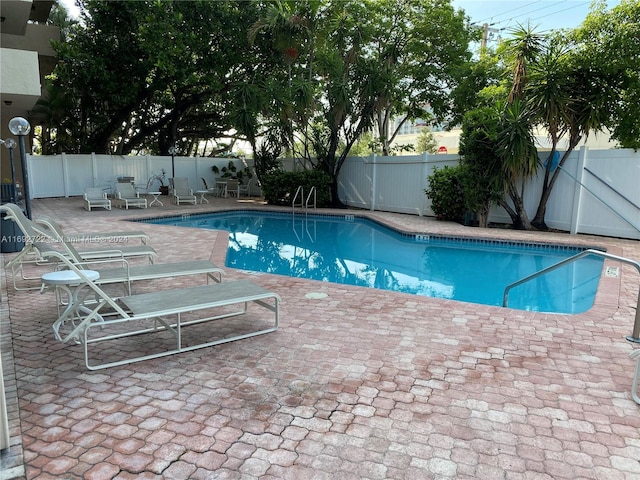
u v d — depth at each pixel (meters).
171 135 22.34
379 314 4.62
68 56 15.91
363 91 14.77
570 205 10.48
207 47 17.83
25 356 3.58
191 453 2.34
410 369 3.36
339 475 2.18
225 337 4.00
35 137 24.88
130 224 11.34
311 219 14.59
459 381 3.17
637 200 9.43
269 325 4.30
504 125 10.34
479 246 9.96
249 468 2.23
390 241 10.86
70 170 18.06
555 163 10.62
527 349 3.74
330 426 2.60
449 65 18.45
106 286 5.81
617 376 3.27
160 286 5.77
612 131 11.95
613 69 9.65
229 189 20.36
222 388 3.06
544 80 9.82
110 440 2.45
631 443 2.46
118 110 20.05
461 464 2.27
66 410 2.77
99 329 4.23
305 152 17.22
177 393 2.99
